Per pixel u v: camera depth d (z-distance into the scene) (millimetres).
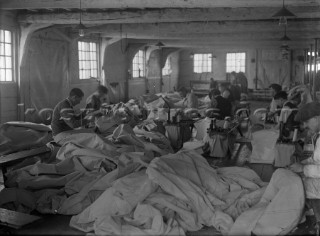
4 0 8703
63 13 10516
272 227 3635
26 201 4641
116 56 16625
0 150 6379
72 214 4488
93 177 4965
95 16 10562
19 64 10828
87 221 4070
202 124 8672
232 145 7891
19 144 6625
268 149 7012
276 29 12367
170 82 23734
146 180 4227
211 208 4164
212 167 5422
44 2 8492
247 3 7848
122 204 4035
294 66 22422
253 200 4320
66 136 6309
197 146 7367
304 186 3904
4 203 4582
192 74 25031
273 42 18141
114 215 4020
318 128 4586
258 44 19281
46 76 11984
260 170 6527
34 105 11453
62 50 12805
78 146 5668
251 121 10430
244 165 6875
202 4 7965
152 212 3879
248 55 23438
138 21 10523
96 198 4594
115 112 9148
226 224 3914
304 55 20219
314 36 14109
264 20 12375
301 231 3736
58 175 5137
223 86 11547
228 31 12727
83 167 5242
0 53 10250
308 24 12156
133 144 6344
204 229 3994
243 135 9367
